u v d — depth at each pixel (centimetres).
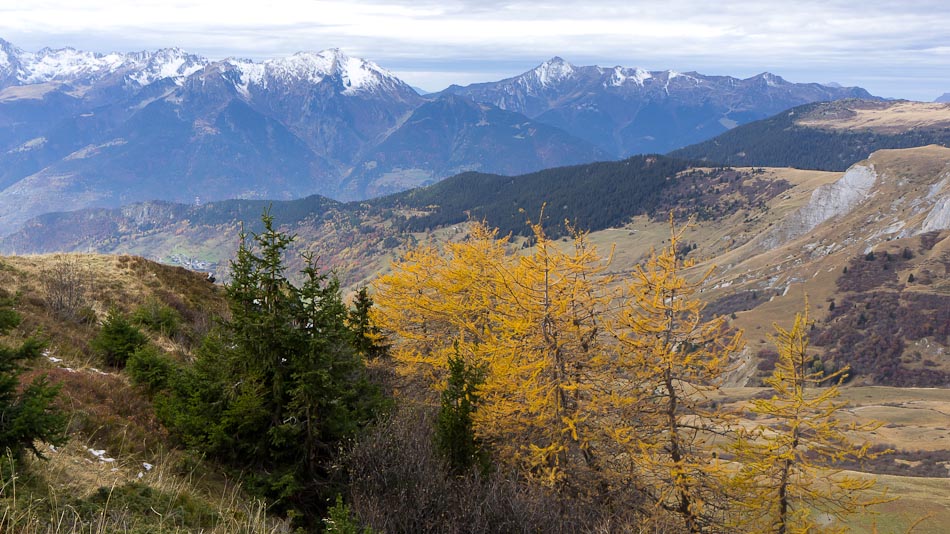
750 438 1716
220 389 1187
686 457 1598
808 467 1680
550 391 1581
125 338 1712
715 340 1593
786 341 1777
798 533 1647
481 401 1591
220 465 1155
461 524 1045
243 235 1204
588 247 1728
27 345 762
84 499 771
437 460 1236
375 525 984
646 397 1617
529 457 1605
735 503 1622
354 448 1148
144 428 1182
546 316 1611
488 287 1970
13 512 635
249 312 1173
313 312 1212
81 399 1195
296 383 1159
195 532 815
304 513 1105
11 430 706
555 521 1152
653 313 1616
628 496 1573
